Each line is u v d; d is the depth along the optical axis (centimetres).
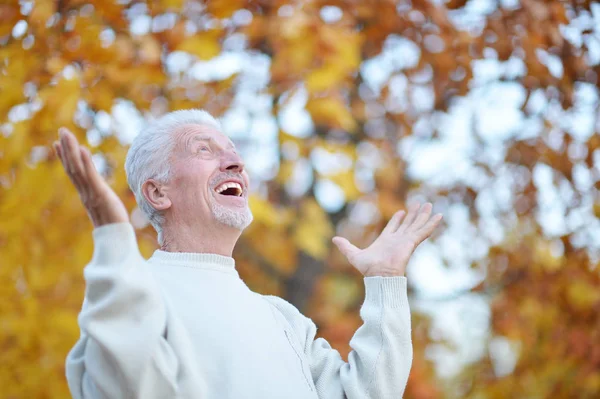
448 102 820
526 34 710
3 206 554
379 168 790
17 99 542
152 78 570
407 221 383
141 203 360
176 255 344
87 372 293
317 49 606
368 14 659
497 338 963
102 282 279
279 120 661
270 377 316
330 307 874
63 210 572
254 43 667
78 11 560
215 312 323
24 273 565
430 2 674
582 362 885
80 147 276
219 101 661
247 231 721
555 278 883
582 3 720
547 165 840
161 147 359
